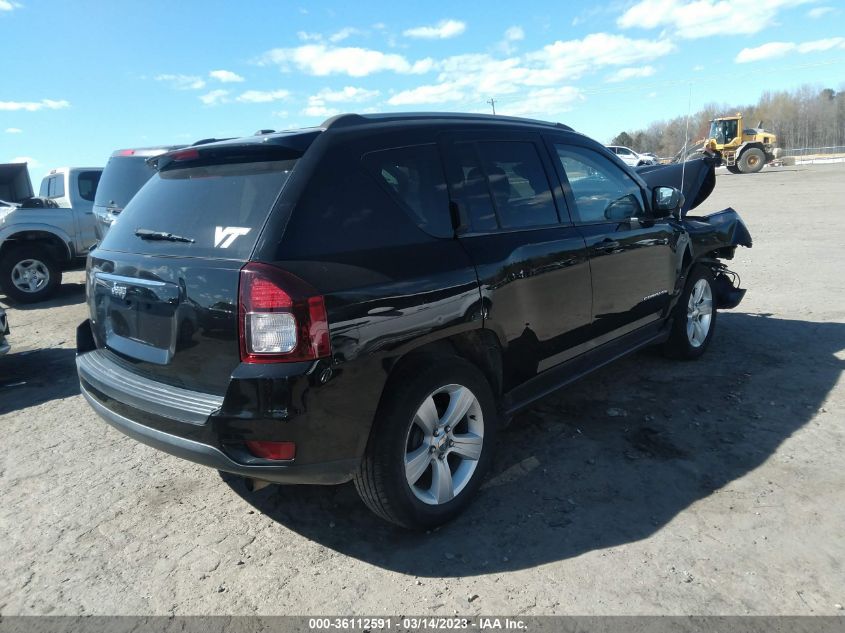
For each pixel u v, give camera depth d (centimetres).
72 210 998
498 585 261
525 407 356
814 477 332
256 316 241
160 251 285
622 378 491
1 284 938
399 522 289
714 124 3441
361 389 259
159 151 869
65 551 298
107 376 305
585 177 412
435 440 295
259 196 268
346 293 253
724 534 287
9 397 523
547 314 353
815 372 483
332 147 278
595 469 352
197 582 272
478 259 310
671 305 481
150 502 341
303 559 286
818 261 937
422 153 312
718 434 388
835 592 247
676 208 457
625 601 247
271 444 244
